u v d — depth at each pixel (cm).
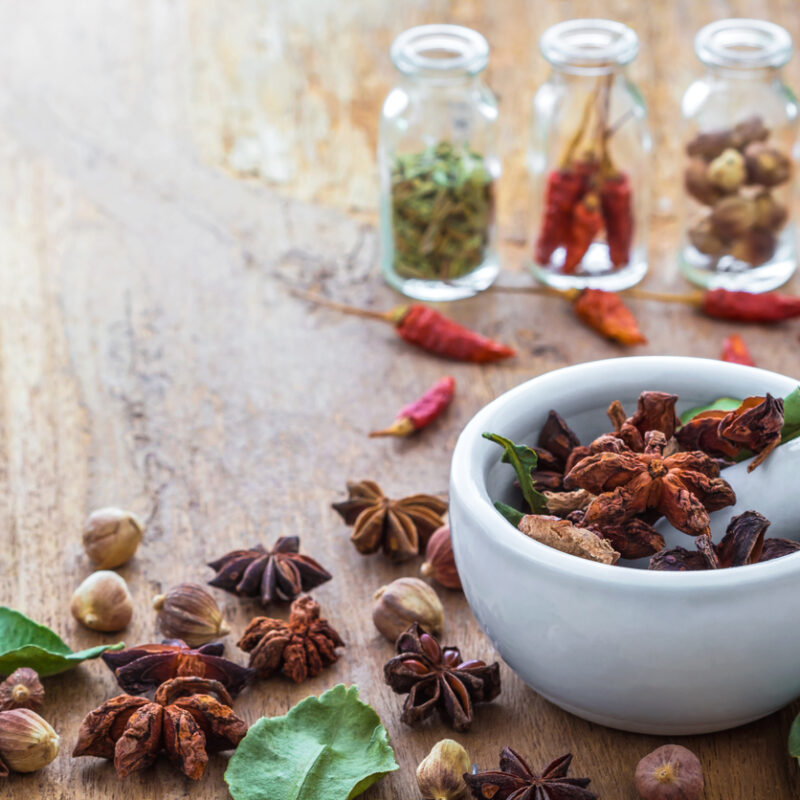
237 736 69
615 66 86
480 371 83
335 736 69
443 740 69
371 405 82
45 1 108
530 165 88
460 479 69
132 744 68
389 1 105
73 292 88
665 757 68
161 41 104
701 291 87
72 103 99
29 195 93
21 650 70
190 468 79
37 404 82
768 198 86
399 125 87
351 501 76
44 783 69
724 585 66
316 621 72
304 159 95
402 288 88
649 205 89
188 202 93
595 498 69
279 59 102
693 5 102
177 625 72
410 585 73
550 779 67
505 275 89
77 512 77
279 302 87
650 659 66
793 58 98
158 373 84
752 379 71
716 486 68
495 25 102
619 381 71
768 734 69
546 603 67
